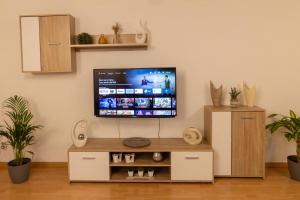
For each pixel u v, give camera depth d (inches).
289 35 123.3
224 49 125.1
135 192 105.0
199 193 103.3
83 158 112.7
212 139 113.8
